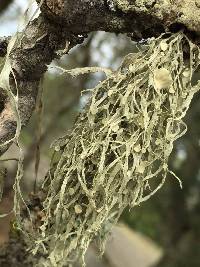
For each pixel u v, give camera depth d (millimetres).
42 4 163
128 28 171
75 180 181
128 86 171
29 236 193
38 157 224
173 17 166
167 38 170
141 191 177
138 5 164
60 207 182
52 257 186
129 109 173
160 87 167
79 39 172
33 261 230
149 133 170
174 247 656
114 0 163
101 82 175
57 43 172
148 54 172
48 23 169
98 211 175
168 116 173
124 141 174
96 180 171
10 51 165
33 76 177
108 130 171
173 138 172
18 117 165
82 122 180
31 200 218
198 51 171
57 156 206
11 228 233
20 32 172
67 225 183
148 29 171
